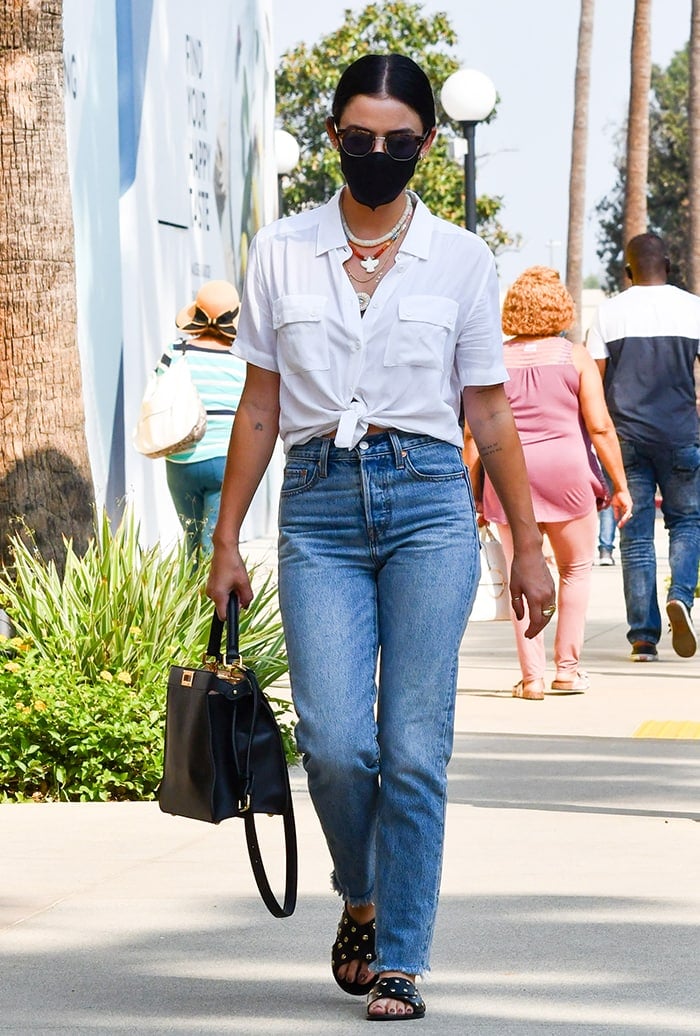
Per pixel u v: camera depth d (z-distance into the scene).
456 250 7.55
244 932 8.98
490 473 7.92
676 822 11.56
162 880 10.05
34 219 14.90
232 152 37.44
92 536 15.20
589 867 10.31
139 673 13.49
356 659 7.52
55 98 15.02
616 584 29.80
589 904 9.45
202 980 8.19
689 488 19.47
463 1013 7.64
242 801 7.61
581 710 16.30
